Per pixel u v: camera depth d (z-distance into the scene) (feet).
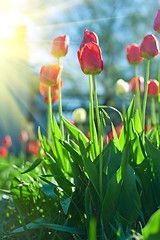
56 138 4.23
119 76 35.37
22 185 4.27
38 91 26.91
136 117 4.31
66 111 21.44
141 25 36.35
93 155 4.15
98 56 3.79
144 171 3.88
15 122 25.23
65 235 3.92
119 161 3.92
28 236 3.78
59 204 4.02
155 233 2.71
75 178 4.03
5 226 4.45
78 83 34.09
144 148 4.06
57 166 4.16
